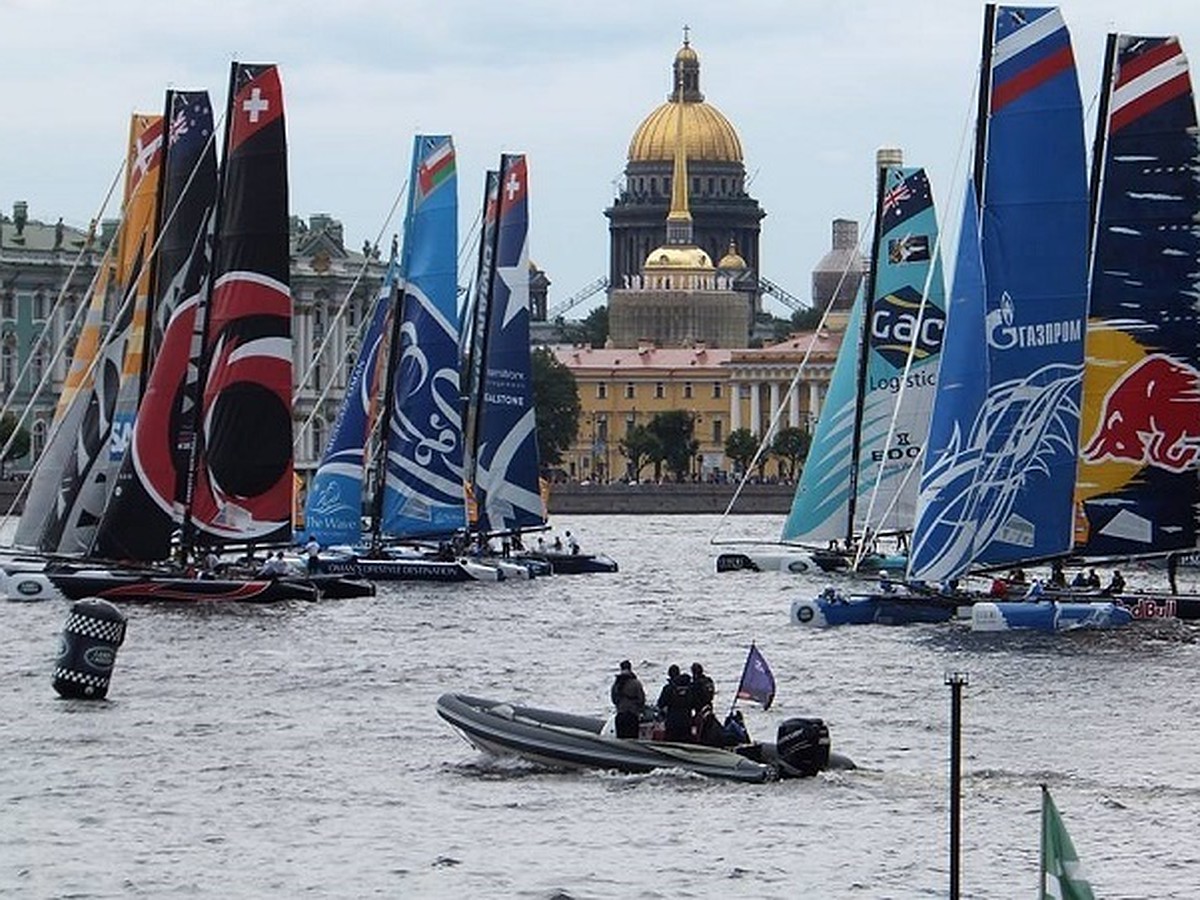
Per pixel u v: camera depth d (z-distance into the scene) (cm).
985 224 19875
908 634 19838
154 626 19800
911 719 15400
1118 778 13312
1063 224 19812
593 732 13325
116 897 10738
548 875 11094
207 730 14662
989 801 12612
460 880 11012
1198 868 11281
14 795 12688
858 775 13162
